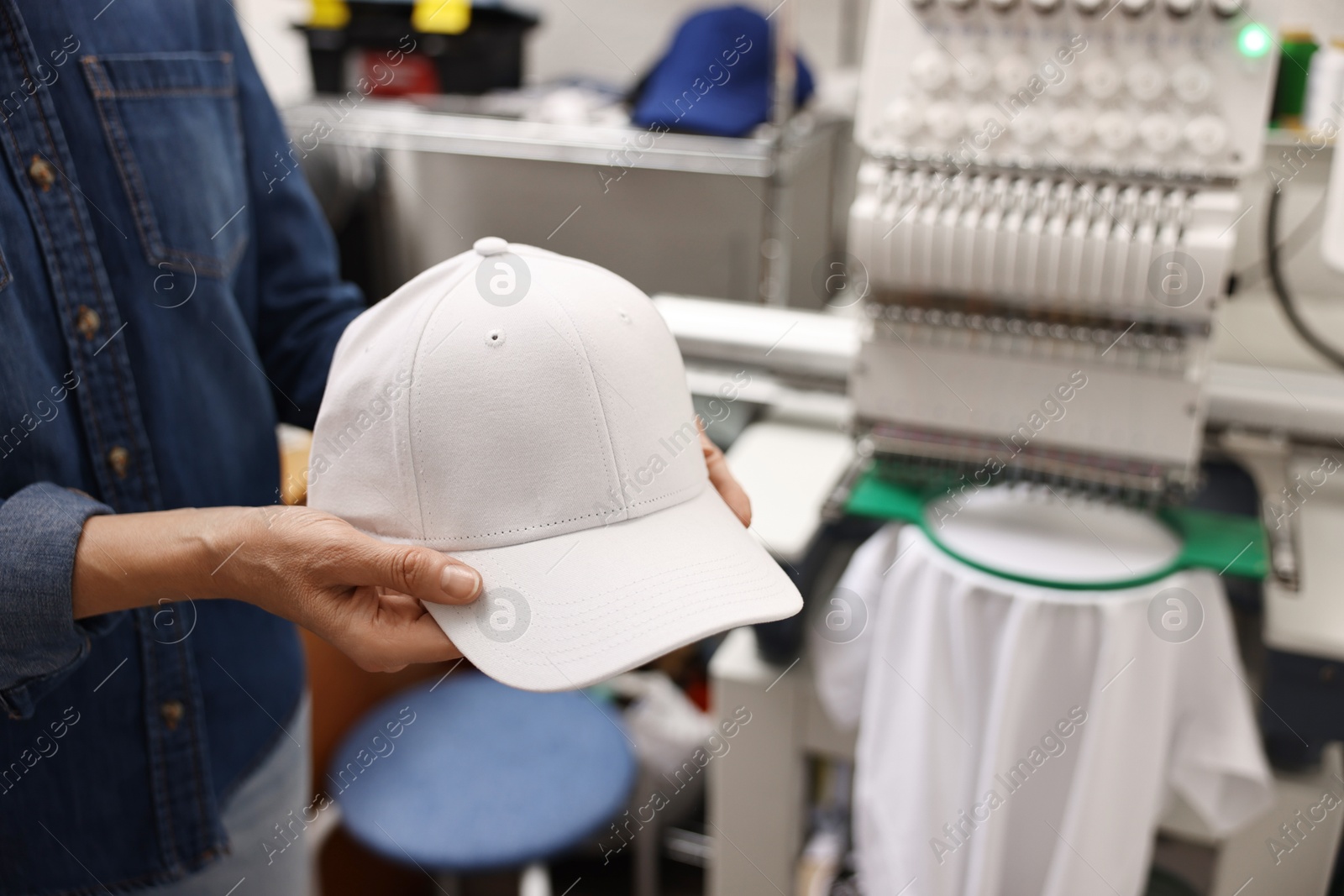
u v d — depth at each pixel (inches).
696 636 22.7
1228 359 52.7
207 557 24.0
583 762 52.7
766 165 65.5
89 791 29.5
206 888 32.6
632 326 26.2
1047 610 39.3
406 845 48.2
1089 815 39.3
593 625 23.1
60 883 29.9
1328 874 41.2
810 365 51.6
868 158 41.6
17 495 24.7
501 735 54.6
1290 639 37.6
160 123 28.8
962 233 38.4
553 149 69.8
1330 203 37.4
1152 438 40.0
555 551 24.4
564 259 27.3
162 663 29.7
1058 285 38.2
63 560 23.6
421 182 73.6
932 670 41.4
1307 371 50.3
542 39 93.3
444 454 24.7
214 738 32.1
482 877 71.4
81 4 27.0
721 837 49.6
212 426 30.8
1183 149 36.5
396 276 76.5
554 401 24.6
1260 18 34.6
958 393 42.4
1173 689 40.3
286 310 34.9
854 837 55.6
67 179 26.9
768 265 68.2
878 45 39.5
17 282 26.1
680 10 88.4
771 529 44.3
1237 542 40.9
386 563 23.0
